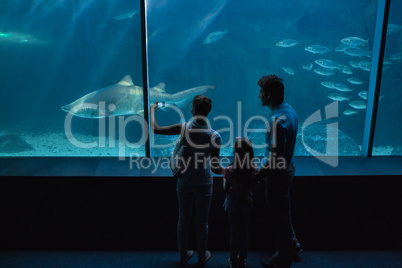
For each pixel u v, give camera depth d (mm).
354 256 2922
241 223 2533
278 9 11250
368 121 3123
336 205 2918
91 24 10516
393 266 2768
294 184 2879
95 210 2959
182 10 12039
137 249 3068
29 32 11492
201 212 2557
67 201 2928
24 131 7953
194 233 3035
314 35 10375
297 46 11234
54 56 12320
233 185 2445
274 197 2449
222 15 12273
